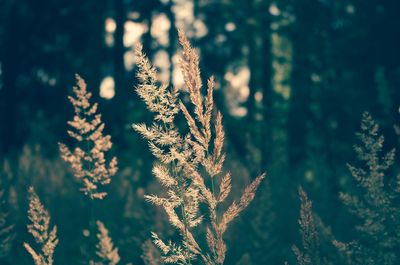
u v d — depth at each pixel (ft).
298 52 79.25
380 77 27.17
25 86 99.30
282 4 78.79
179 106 7.84
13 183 31.50
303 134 76.28
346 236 22.75
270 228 22.12
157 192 23.57
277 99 87.76
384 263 10.85
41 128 54.60
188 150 7.91
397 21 74.69
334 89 74.23
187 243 8.17
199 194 8.07
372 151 11.16
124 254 21.53
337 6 77.20
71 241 22.02
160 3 96.48
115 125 72.64
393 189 11.02
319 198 30.37
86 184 11.36
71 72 93.97
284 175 35.45
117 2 85.40
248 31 88.07
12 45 99.19
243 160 35.70
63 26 95.96
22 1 98.43
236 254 21.21
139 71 7.74
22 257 20.99
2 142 96.78
